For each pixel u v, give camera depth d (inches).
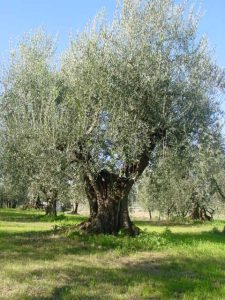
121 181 842.8
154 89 729.6
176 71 761.6
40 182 752.3
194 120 769.6
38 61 856.3
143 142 731.4
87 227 846.5
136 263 604.4
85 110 735.1
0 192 1560.0
